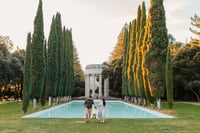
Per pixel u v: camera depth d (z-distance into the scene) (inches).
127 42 1557.6
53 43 1117.1
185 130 367.2
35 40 848.9
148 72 821.9
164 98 1720.0
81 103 1453.0
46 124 434.0
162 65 803.4
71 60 1771.7
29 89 676.7
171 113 669.9
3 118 538.3
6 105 1104.2
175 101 1708.9
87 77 2060.8
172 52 1819.6
